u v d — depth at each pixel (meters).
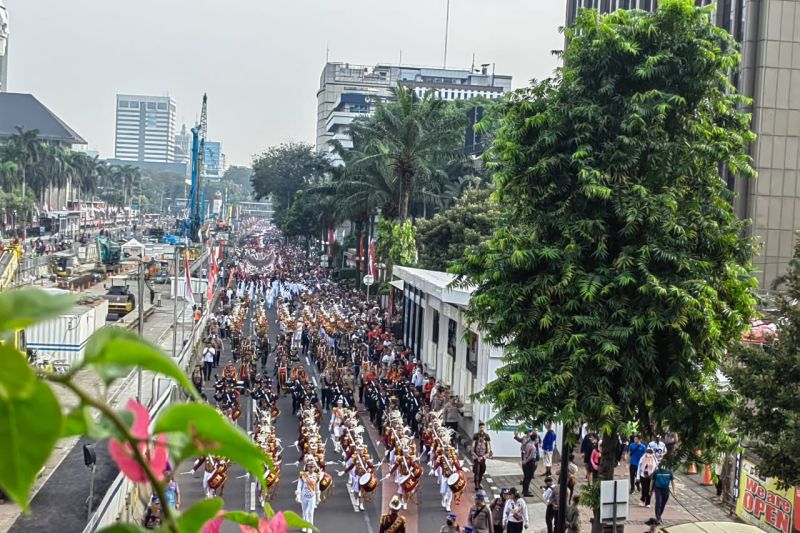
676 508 26.02
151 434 1.95
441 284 38.97
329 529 24.55
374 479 26.39
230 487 27.89
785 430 19.09
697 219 19.05
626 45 18.70
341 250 99.00
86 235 124.56
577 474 29.20
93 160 154.75
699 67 18.92
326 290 76.75
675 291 17.75
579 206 19.31
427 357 45.28
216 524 2.56
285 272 93.31
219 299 73.19
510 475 29.70
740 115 20.08
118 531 1.95
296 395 38.12
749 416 19.48
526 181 19.47
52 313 1.59
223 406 35.34
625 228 18.56
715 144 19.16
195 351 47.25
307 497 24.67
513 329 19.84
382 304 69.62
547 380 18.55
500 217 21.64
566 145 19.42
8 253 42.03
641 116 18.53
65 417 1.68
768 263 49.38
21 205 108.38
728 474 25.75
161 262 82.44
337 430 32.78
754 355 19.44
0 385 1.55
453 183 68.88
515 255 19.05
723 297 19.73
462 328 37.53
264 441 27.44
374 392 36.97
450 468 26.53
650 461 25.86
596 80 19.58
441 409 33.59
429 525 25.16
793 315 19.69
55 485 20.31
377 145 61.44
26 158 118.81
